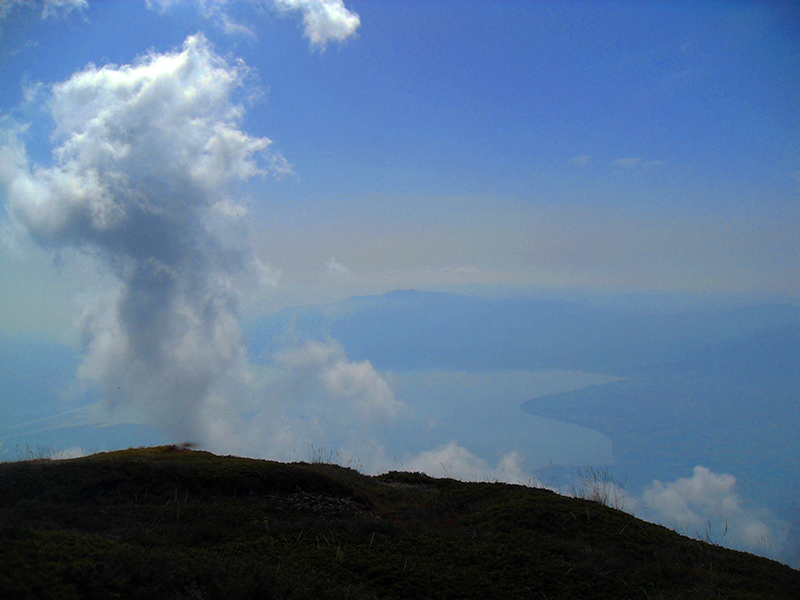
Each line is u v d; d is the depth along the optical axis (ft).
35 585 20.44
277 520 42.73
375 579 31.32
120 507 42.06
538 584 32.40
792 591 34.58
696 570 35.53
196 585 23.75
